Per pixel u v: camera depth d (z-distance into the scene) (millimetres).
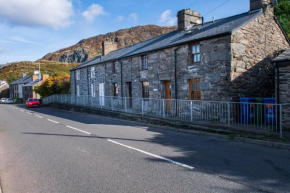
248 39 11734
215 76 11594
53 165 5566
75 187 4238
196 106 12109
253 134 8188
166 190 3977
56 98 30188
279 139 7363
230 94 10914
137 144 7500
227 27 11836
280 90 9125
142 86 17156
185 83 13359
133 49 19500
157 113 12594
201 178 4484
